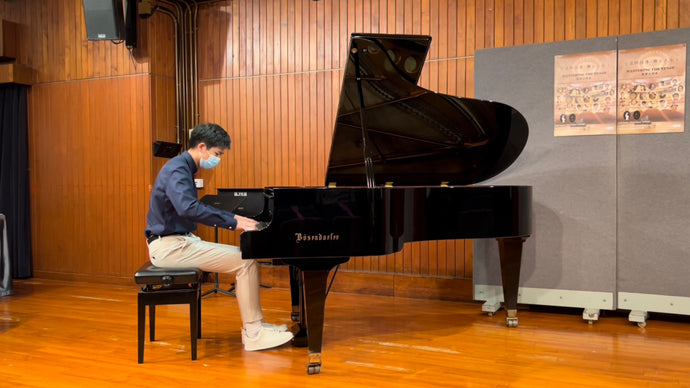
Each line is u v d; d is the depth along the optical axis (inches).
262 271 239.8
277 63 238.4
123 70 245.4
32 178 263.4
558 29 194.2
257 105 242.2
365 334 159.8
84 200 254.7
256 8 241.4
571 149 176.1
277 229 121.6
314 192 122.9
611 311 182.9
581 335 157.1
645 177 168.6
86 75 252.7
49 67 259.9
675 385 117.4
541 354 139.3
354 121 142.8
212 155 142.1
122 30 232.5
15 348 148.6
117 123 247.4
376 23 220.7
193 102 253.3
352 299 211.6
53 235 261.4
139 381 122.3
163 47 247.0
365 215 125.0
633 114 169.2
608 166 171.9
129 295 223.5
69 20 254.5
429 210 138.6
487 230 147.7
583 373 125.0
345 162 152.0
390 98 141.7
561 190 177.5
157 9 243.6
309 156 233.8
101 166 251.0
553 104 177.8
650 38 166.2
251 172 244.1
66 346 150.2
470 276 207.5
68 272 258.5
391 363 133.3
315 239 122.6
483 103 149.5
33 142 263.4
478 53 187.0
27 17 262.4
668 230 166.4
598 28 189.2
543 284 180.4
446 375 124.4
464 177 169.2
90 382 122.0
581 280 175.6
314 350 126.1
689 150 163.2
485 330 163.5
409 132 151.9
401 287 215.6
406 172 162.7
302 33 233.5
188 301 135.2
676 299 165.9
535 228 180.9
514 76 182.5
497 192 149.3
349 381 121.3
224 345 149.6
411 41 126.9
